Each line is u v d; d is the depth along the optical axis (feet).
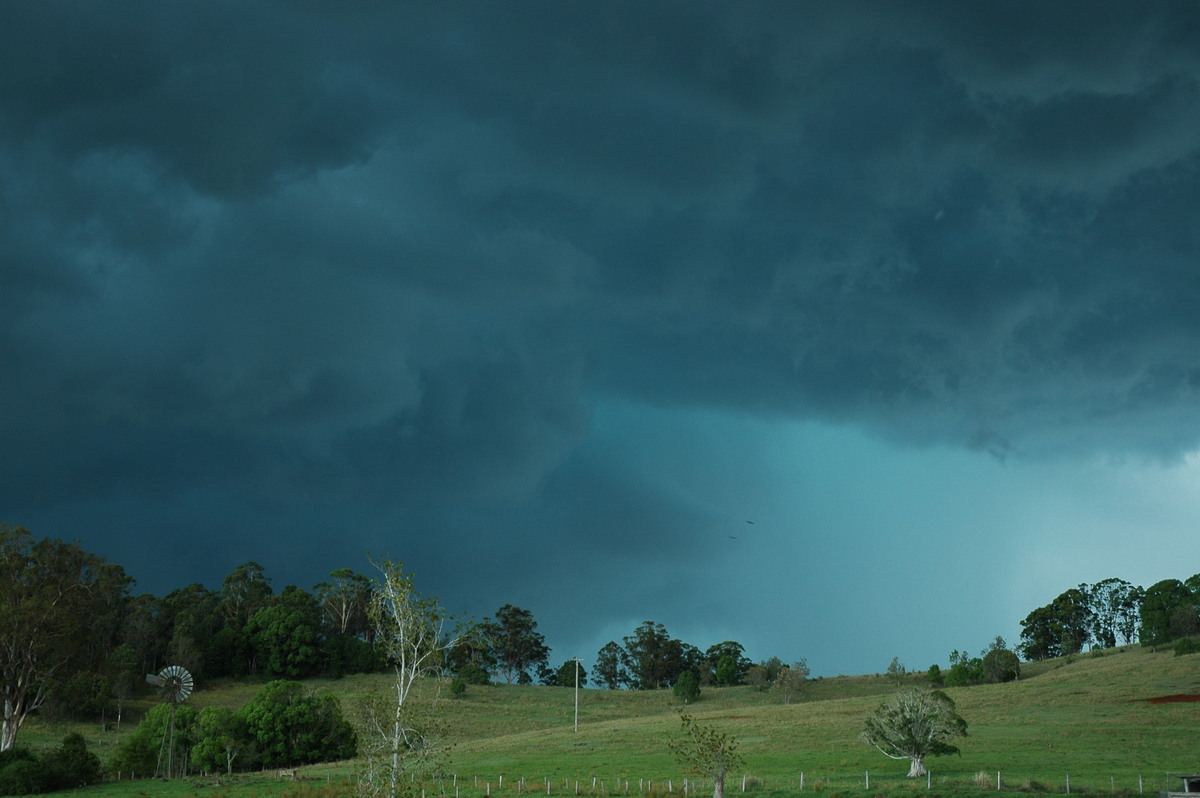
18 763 231.50
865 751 241.96
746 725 323.98
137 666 520.42
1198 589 488.85
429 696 476.95
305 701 306.55
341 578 637.71
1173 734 244.22
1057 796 161.07
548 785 197.88
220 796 201.87
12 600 302.04
